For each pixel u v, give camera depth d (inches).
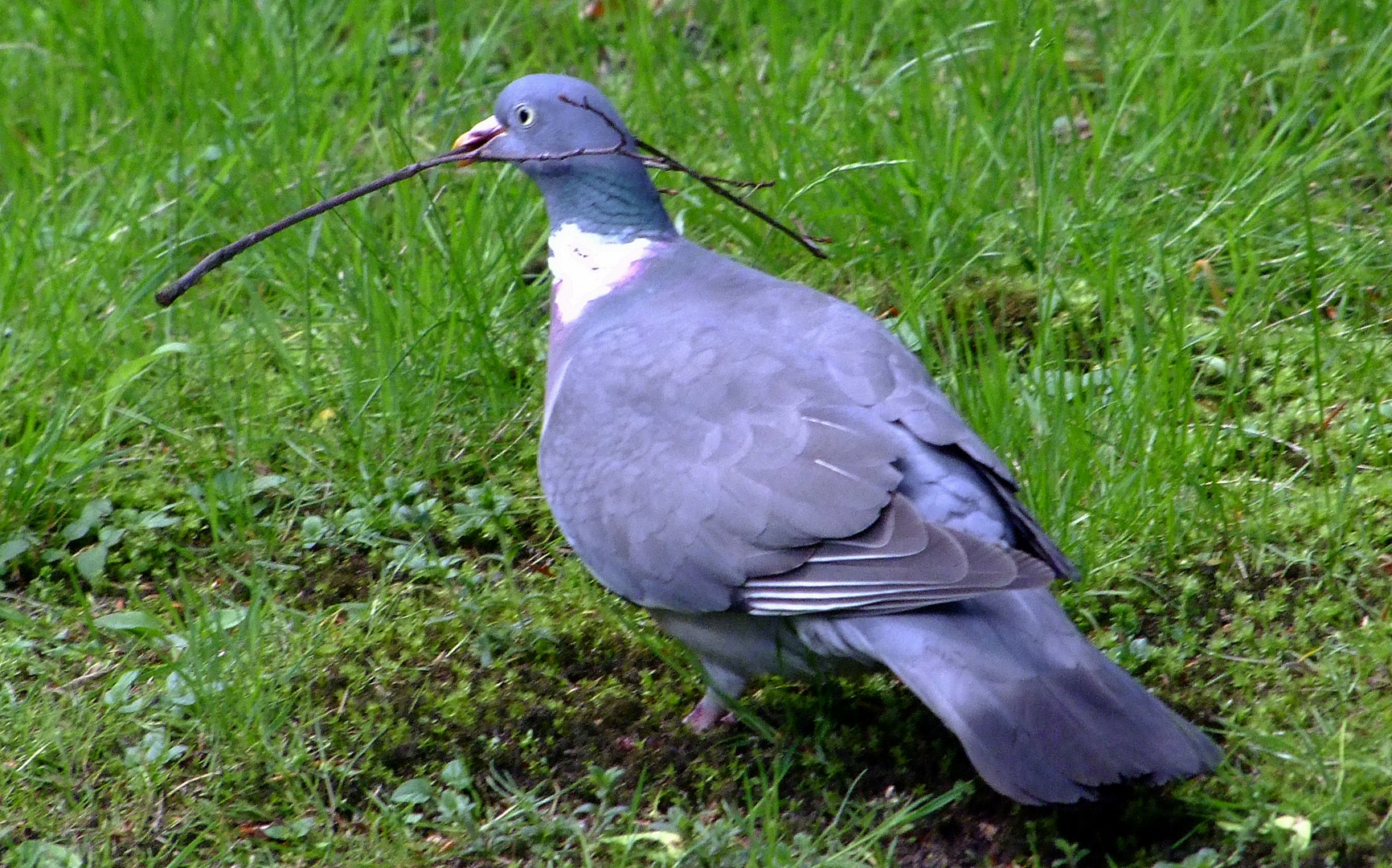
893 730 335.6
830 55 559.2
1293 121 487.8
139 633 365.7
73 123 546.3
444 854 311.0
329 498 408.5
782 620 310.3
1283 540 378.0
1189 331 437.7
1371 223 470.9
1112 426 399.5
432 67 571.8
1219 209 472.4
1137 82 510.0
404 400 423.8
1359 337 434.9
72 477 400.8
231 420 423.2
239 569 391.5
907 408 307.4
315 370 444.8
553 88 372.8
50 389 435.8
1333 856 295.0
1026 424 399.2
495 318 453.1
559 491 329.1
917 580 284.8
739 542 301.1
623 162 367.6
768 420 307.1
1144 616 366.3
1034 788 274.1
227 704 335.3
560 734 342.6
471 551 400.8
